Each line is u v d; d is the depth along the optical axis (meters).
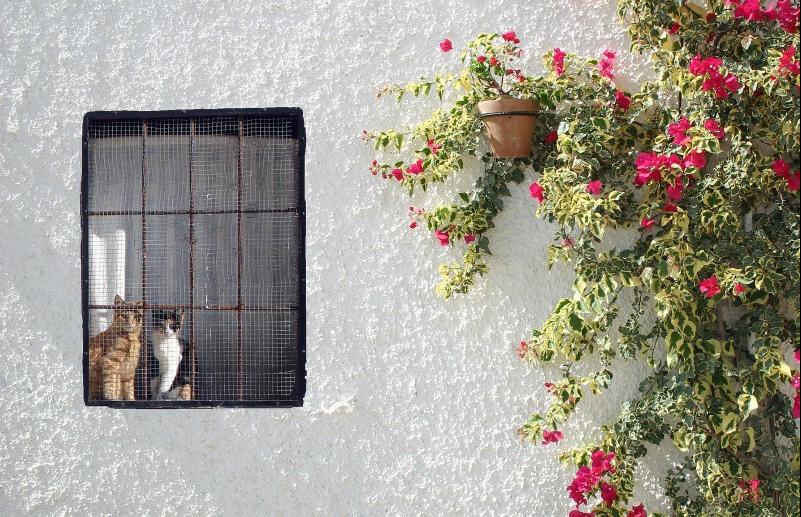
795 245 3.74
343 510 4.20
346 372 4.21
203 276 4.58
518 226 4.16
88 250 4.37
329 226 4.22
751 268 3.74
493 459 4.16
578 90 4.02
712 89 3.73
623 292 4.14
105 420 4.29
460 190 4.19
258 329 4.42
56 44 4.34
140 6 4.30
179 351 4.53
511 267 4.16
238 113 4.26
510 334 4.16
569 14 4.16
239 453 4.24
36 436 4.31
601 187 3.97
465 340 4.18
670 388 3.87
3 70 4.35
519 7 4.18
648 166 3.72
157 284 4.62
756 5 3.75
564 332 3.88
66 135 4.33
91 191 4.46
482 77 4.02
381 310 4.20
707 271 3.84
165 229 4.62
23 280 4.32
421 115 4.20
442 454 4.18
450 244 4.16
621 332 3.97
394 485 4.19
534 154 4.13
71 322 4.32
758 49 3.89
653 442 3.93
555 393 3.96
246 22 4.26
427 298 4.19
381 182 4.21
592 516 3.92
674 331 3.80
